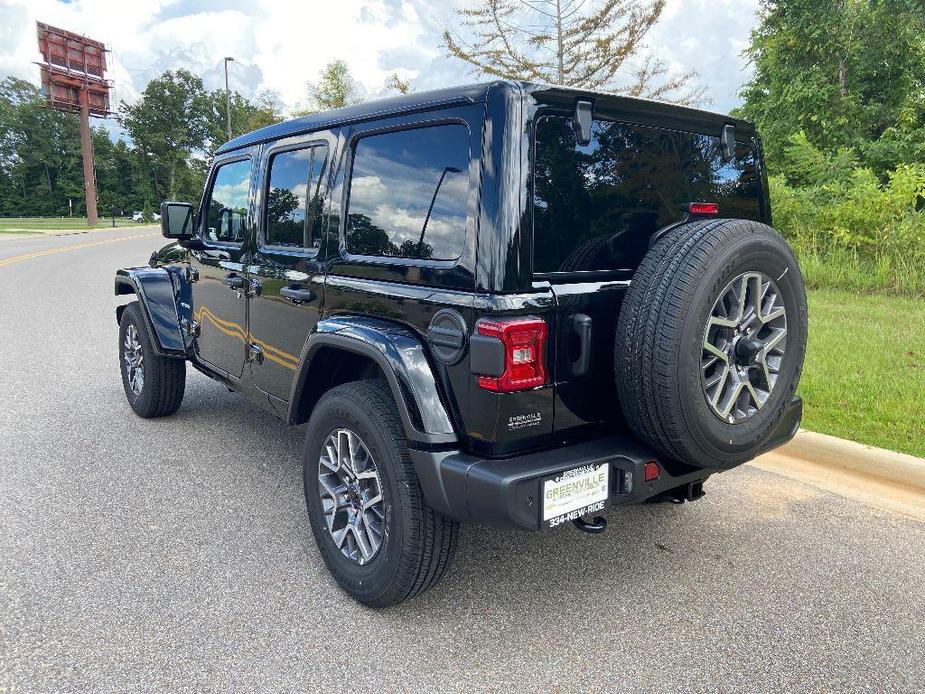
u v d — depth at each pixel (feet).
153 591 9.89
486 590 10.03
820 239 37.22
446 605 9.64
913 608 9.55
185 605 9.55
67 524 11.96
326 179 10.64
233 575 10.37
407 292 8.86
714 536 11.66
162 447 15.84
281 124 12.00
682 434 8.12
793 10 47.65
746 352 8.42
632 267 9.21
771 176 45.09
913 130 45.44
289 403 11.17
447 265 8.37
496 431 7.95
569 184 8.39
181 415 18.29
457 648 8.68
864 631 9.03
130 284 16.99
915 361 19.85
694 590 10.03
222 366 14.46
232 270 13.37
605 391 8.80
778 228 38.91
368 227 9.77
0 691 7.79
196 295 15.44
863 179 38.47
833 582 10.23
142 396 17.38
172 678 8.06
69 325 31.48
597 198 8.70
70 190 320.50
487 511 7.88
